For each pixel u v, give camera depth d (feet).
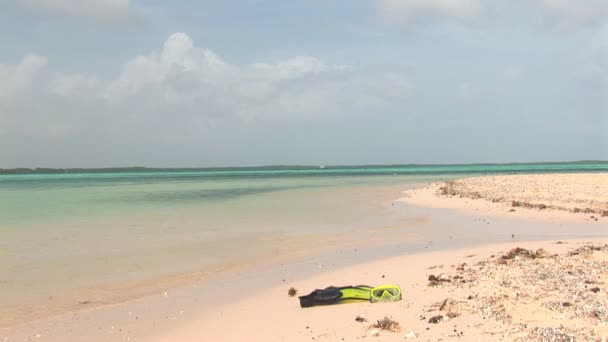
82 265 64.90
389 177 409.28
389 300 42.68
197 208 141.90
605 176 258.57
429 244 79.41
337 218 116.06
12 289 53.16
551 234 87.76
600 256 57.26
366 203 154.30
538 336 30.99
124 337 38.34
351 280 54.19
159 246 79.10
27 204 157.28
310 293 45.09
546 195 152.97
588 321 33.37
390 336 33.32
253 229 98.27
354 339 33.55
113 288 53.78
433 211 128.47
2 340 37.99
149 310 45.70
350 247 78.23
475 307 38.14
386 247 77.56
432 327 34.45
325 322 38.37
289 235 90.63
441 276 50.98
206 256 71.31
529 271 49.67
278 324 39.17
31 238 86.74
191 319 42.52
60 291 52.42
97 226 102.32
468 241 81.30
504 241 80.12
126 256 71.20
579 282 44.29
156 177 513.45
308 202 160.15
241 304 46.83
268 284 54.85
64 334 39.29
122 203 160.56
